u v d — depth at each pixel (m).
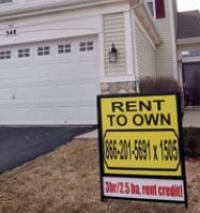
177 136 2.80
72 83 8.47
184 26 16.41
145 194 2.90
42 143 6.11
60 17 8.41
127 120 2.96
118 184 3.00
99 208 3.09
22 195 3.49
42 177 4.07
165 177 2.83
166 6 14.40
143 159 2.91
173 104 2.82
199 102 14.66
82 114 8.35
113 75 7.90
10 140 6.61
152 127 2.88
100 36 8.05
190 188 3.51
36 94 8.79
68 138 6.45
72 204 3.23
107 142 3.03
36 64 8.80
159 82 8.91
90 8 8.13
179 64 14.66
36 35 8.65
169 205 3.10
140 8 8.31
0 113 9.12
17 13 8.62
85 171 4.26
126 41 7.82
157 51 14.36
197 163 4.46
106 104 3.04
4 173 4.22
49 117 8.64
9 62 9.08
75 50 8.44
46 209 3.14
